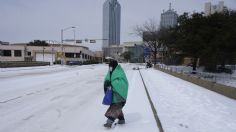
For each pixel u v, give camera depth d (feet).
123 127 20.47
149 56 220.23
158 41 210.59
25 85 50.19
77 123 21.72
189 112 25.59
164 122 21.75
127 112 25.81
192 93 39.17
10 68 118.42
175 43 130.62
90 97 35.68
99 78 69.46
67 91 41.98
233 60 117.29
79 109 27.35
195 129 19.85
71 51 299.79
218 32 105.60
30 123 21.74
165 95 36.83
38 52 292.20
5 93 38.93
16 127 20.59
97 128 20.26
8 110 26.71
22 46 289.74
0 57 279.28
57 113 25.40
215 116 24.04
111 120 19.93
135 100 32.73
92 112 25.88
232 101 32.24
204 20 112.68
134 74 90.38
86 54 345.72
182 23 123.13
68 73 92.79
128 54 380.37
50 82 57.21
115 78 19.24
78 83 55.52
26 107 28.27
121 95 19.36
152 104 29.60
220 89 38.86
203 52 104.47
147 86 48.93
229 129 19.98
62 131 19.54
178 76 74.84
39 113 25.39
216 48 102.27
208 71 127.03
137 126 20.74
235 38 97.71
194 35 110.22
